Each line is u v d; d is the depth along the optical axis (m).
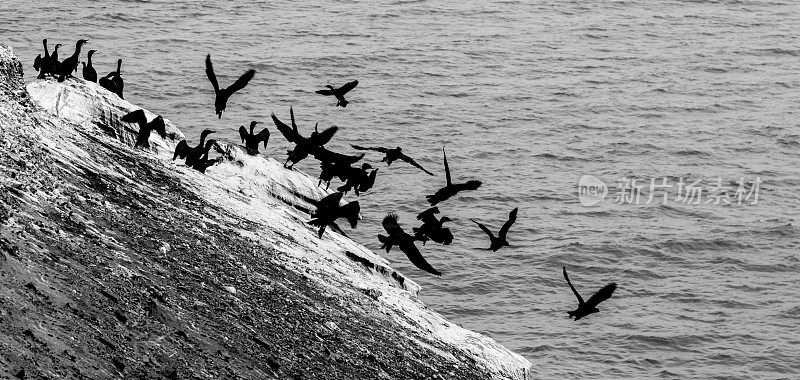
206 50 116.44
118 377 22.22
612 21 137.12
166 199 36.38
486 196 78.06
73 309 23.81
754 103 106.56
